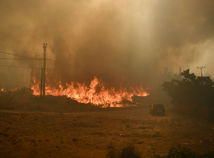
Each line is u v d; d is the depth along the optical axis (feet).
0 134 55.47
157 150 45.96
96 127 76.23
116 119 93.76
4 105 121.08
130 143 52.80
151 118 100.17
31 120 80.89
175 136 64.54
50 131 65.10
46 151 41.63
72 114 103.45
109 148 46.70
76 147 46.62
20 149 42.01
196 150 47.62
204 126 85.46
